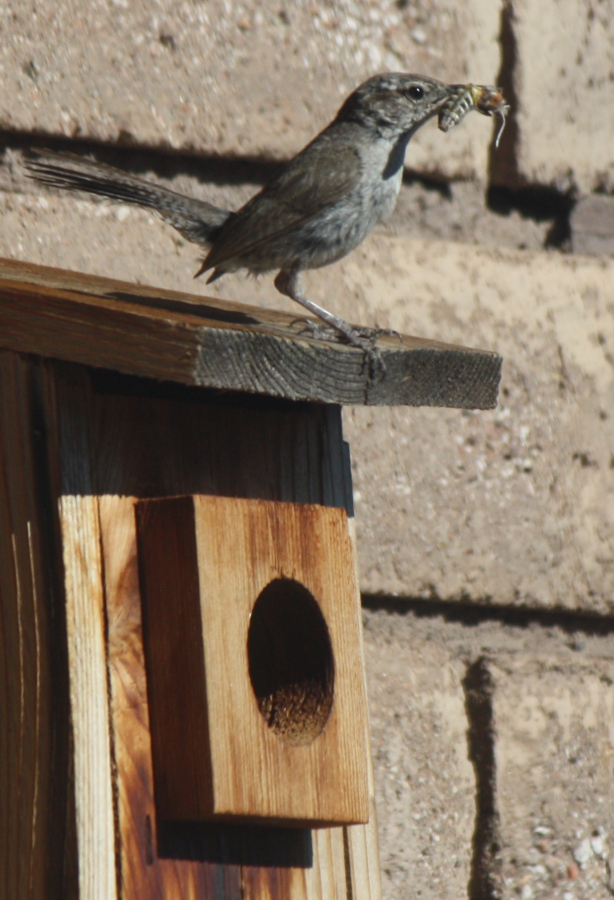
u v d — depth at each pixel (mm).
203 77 7715
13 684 5312
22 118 7223
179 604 5312
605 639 8430
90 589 5270
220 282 7730
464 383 6062
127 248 7477
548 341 8406
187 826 5391
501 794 7711
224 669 5289
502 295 8352
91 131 7395
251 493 5867
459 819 7645
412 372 5801
